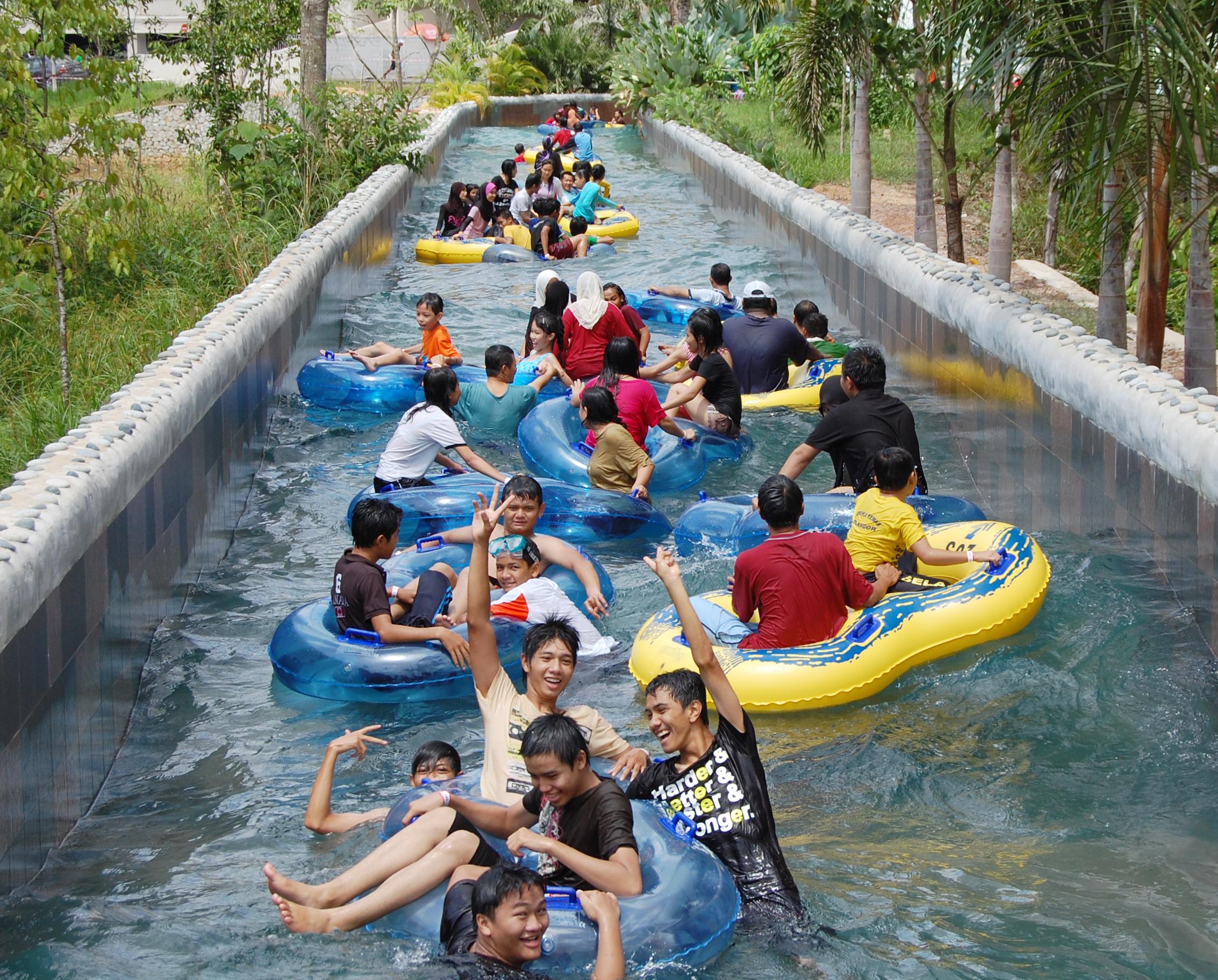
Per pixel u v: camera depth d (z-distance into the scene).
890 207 19.61
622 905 4.07
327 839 5.10
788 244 17.97
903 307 12.12
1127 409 6.89
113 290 12.85
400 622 6.90
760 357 11.73
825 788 5.44
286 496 9.61
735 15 35.44
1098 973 4.02
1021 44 8.63
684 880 4.20
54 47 11.37
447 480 9.05
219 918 4.46
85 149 11.95
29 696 4.90
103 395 9.80
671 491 9.62
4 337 10.97
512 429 10.95
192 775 5.75
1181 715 5.81
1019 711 6.03
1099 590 7.07
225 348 9.20
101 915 4.50
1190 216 9.08
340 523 9.05
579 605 7.27
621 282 17.91
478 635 5.24
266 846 5.05
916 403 11.47
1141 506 6.78
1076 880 4.62
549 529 8.55
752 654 6.29
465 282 17.86
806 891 4.56
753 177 20.53
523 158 29.03
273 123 19.06
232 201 16.81
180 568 7.64
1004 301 9.49
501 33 50.78
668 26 39.78
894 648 6.39
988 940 4.21
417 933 4.16
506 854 4.68
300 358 12.40
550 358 11.52
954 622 6.58
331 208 18.03
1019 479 8.77
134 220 14.87
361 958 4.07
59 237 11.69
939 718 6.05
